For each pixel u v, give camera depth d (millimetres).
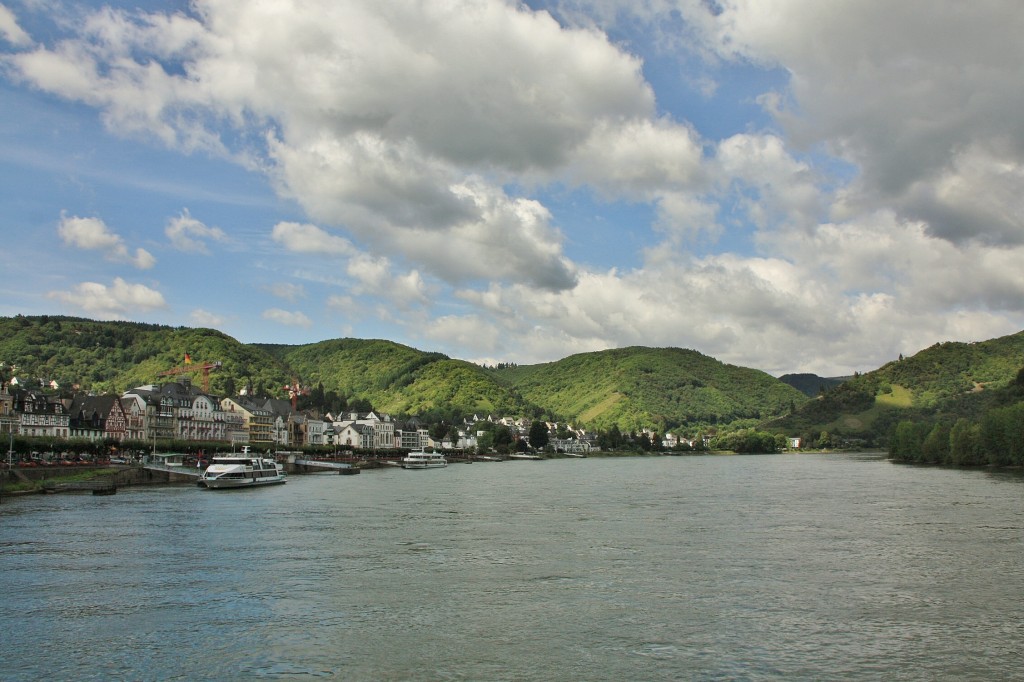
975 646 42219
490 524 91250
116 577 58844
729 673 38188
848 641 43094
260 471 162875
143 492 139875
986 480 170750
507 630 45125
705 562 65438
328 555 68562
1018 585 56531
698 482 180250
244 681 37219
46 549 71438
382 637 43875
